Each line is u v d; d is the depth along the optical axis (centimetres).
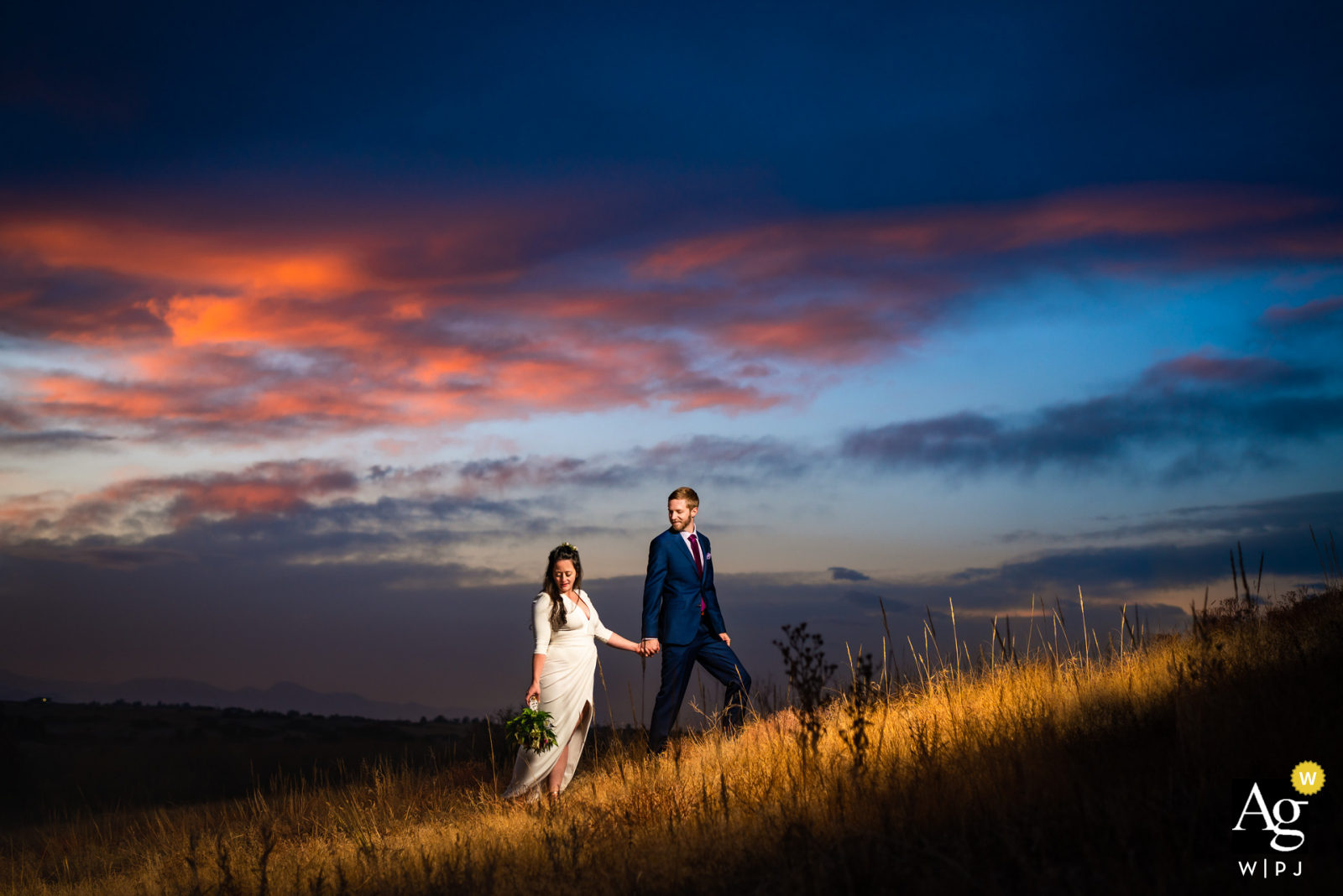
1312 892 288
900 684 661
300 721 5172
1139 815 369
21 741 3588
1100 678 629
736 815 488
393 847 604
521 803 699
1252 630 624
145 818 1210
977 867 361
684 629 792
